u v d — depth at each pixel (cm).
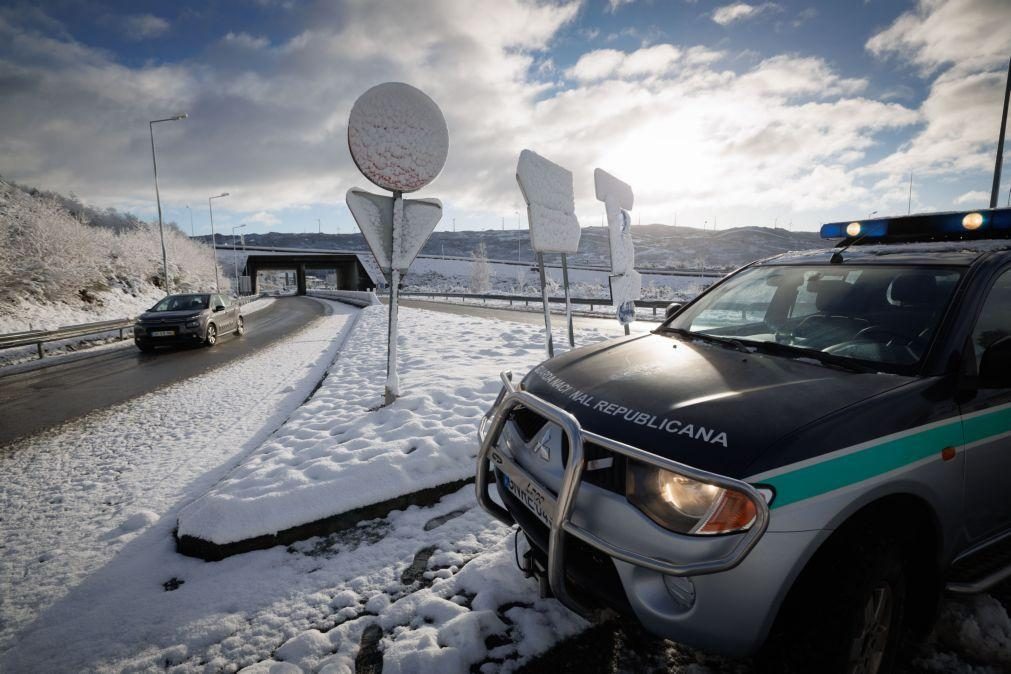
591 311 2581
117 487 444
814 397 180
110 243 3481
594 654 209
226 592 271
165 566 304
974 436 193
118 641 238
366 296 4159
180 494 424
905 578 179
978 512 201
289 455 427
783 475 151
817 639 156
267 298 5903
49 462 517
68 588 287
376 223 523
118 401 796
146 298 3216
